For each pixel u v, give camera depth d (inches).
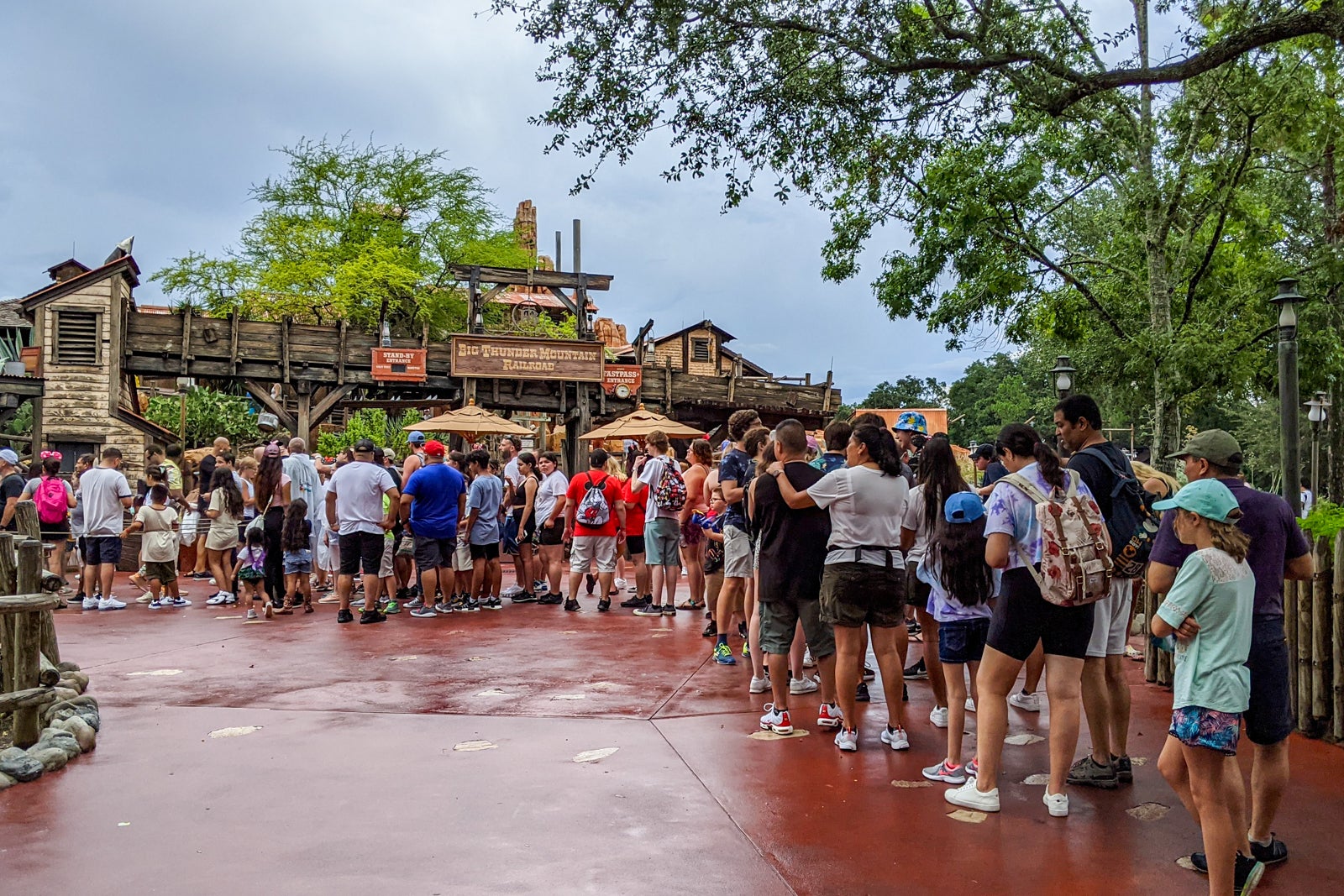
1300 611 223.3
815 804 180.1
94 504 459.2
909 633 363.6
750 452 287.1
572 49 394.6
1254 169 544.1
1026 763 205.9
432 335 1487.5
